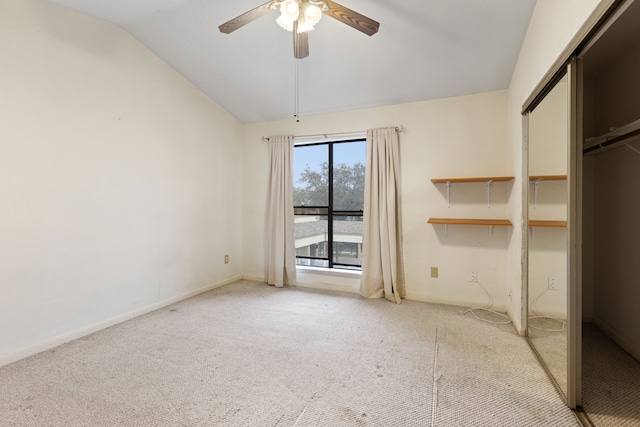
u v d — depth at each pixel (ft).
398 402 5.35
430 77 9.48
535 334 7.36
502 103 9.75
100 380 6.05
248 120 13.61
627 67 7.03
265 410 5.17
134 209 9.39
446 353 7.08
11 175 6.72
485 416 4.99
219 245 12.77
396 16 7.39
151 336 8.06
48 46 7.29
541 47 6.29
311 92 10.97
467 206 10.19
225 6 7.74
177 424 4.85
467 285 10.28
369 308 10.16
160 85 10.14
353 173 12.39
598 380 5.98
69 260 7.79
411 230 10.93
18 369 6.44
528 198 7.79
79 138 7.96
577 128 5.09
